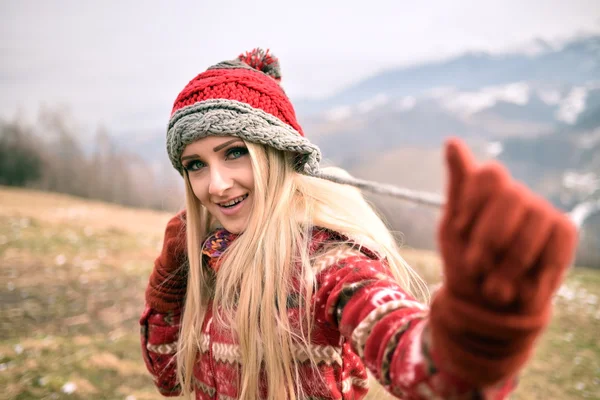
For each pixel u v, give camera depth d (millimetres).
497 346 618
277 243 1215
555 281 604
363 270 1007
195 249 1420
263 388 1210
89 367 2871
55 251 4941
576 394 2910
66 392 2592
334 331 1151
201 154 1265
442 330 656
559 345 3584
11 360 2865
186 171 1393
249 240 1250
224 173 1254
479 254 592
